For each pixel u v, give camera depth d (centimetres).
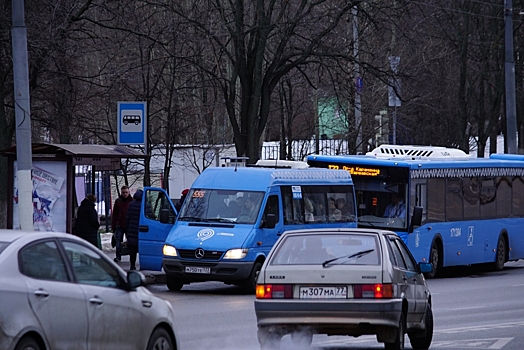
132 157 5697
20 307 1984
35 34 6019
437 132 13800
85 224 5900
